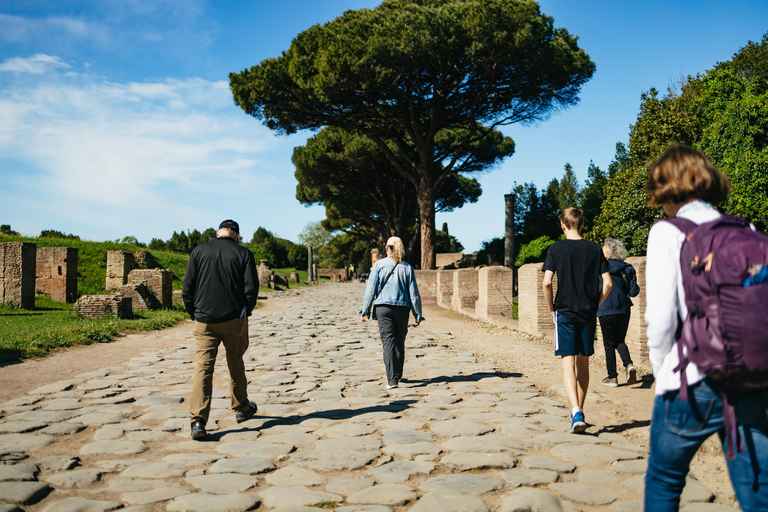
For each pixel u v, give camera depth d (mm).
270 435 4676
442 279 22391
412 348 10203
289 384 6887
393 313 6637
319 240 102312
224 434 4715
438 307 22172
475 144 36562
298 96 24781
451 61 22875
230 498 3268
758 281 1691
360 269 94688
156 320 14008
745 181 15945
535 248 28984
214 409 5621
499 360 8758
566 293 4590
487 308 15070
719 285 1746
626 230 20078
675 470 1979
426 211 27938
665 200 2209
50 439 4500
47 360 8516
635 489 3406
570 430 4574
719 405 1821
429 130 26953
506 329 13008
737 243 1765
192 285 4730
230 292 4691
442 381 7074
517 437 4523
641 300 7402
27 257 16594
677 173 2141
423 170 27672
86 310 13828
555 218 40000
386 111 27422
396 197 42750
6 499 3164
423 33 20734
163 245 64875
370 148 35438
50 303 18250
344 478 3648
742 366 1686
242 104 24703
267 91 23828
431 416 5254
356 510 3109
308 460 3992
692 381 1866
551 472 3691
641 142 23359
